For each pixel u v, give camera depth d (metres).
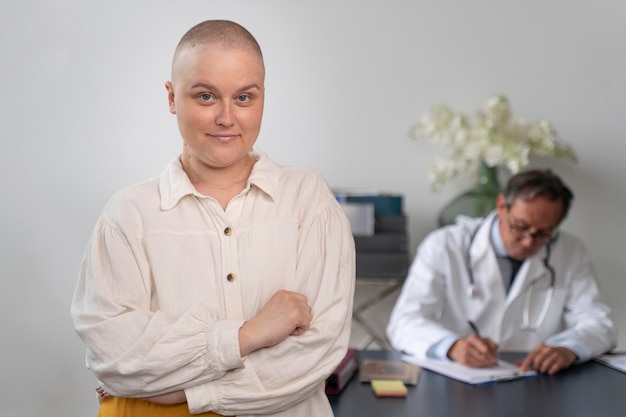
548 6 3.35
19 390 3.30
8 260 3.30
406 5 3.36
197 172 1.23
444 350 2.08
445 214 3.17
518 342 2.56
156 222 1.20
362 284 3.42
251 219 1.20
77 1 3.30
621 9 3.32
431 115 3.30
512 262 2.53
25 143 3.31
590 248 3.40
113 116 3.32
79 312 1.20
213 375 1.13
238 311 1.17
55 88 3.31
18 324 3.31
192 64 1.12
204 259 1.18
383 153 3.40
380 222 3.13
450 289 2.54
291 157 3.41
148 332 1.13
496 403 1.71
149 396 1.16
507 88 3.37
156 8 3.32
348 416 1.61
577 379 1.92
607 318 2.43
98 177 3.32
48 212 3.31
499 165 3.25
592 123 3.37
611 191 3.38
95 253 1.21
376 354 2.18
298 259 1.22
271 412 1.15
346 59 3.38
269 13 3.38
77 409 3.30
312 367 1.16
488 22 3.36
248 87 1.14
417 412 1.64
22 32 3.29
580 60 3.35
